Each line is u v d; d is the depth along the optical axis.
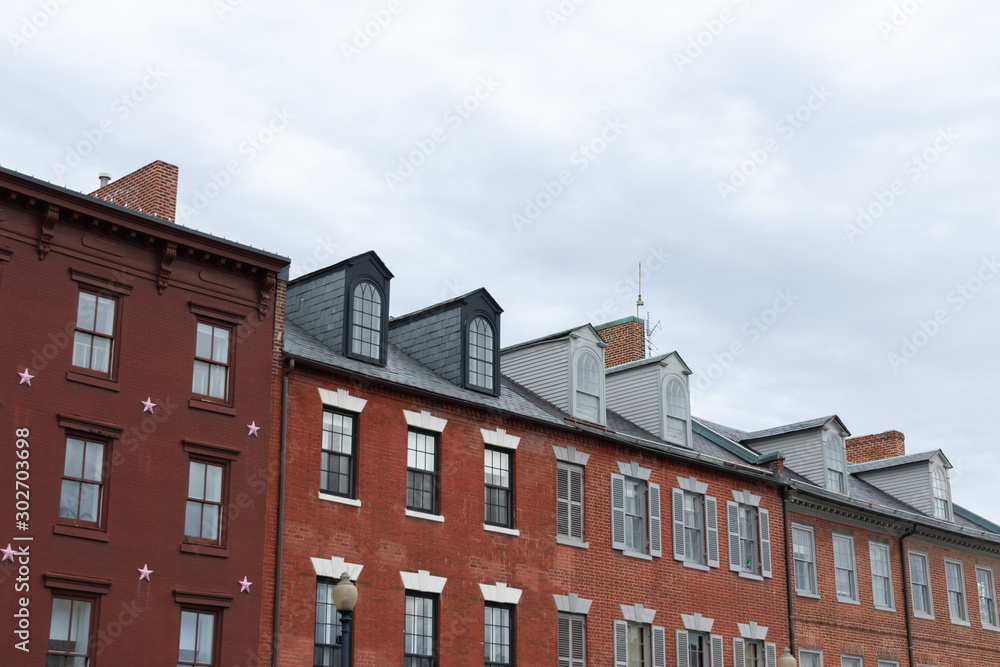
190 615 23.59
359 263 29.11
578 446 32.19
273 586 24.84
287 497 25.59
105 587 22.30
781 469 38.00
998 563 46.44
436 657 27.42
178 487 23.89
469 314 31.06
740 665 34.50
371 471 27.25
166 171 27.94
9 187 22.52
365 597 26.33
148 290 24.45
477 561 28.77
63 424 22.48
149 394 23.92
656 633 32.44
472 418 29.77
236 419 25.12
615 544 32.19
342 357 28.06
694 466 35.31
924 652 41.28
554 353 34.28
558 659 29.92
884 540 41.53
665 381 36.84
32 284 22.73
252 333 25.94
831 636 37.84
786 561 37.16
